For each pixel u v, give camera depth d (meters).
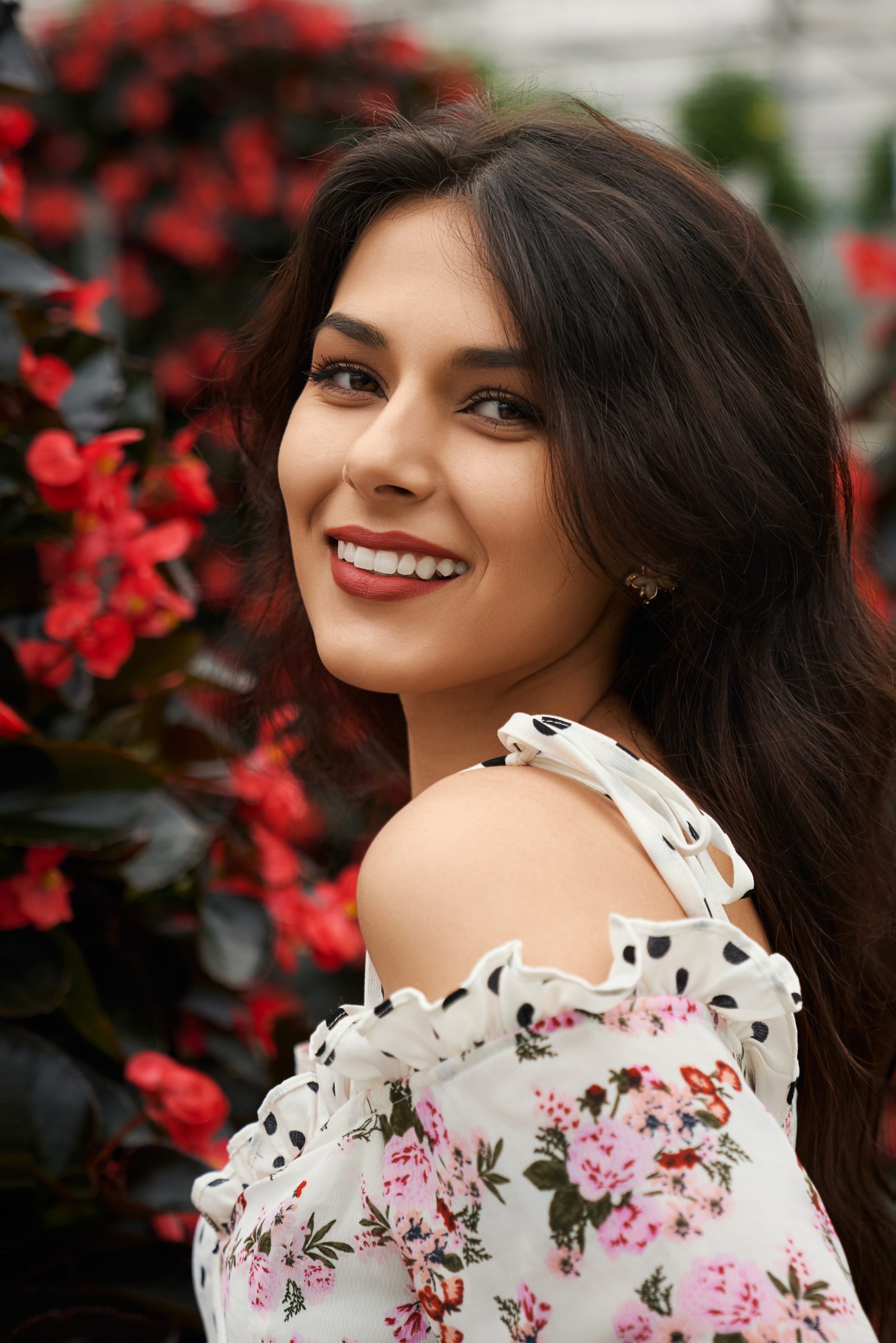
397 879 0.70
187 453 1.52
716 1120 0.63
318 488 0.87
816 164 8.52
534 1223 0.63
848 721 0.98
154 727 1.51
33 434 1.38
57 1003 1.24
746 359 0.86
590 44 7.48
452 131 0.88
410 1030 0.66
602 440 0.78
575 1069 0.64
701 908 0.72
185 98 3.46
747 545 0.87
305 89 3.47
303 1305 0.75
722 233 0.86
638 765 0.77
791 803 0.91
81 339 1.46
